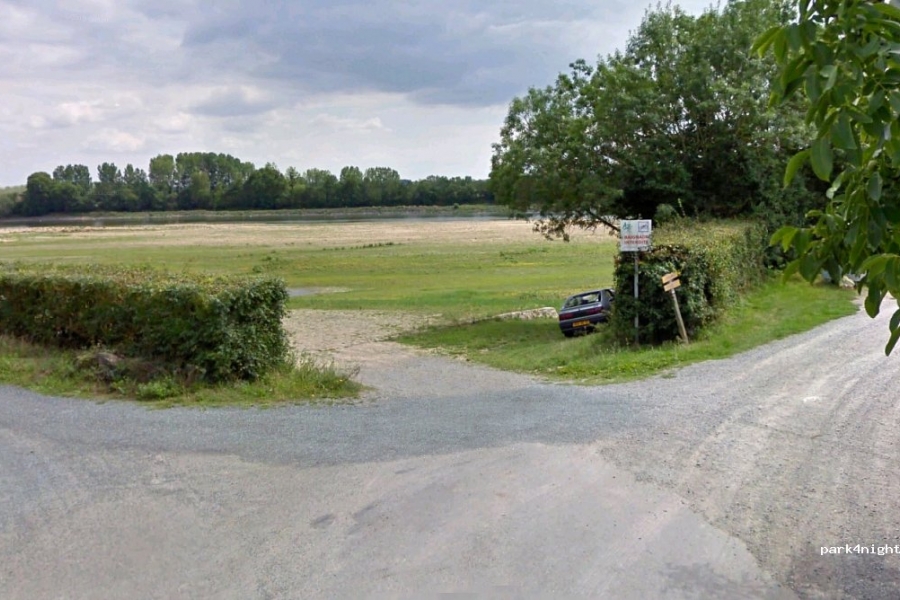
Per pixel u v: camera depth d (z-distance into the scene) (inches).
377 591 181.0
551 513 227.0
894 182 130.8
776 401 365.1
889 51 113.4
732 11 930.7
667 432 315.6
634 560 194.9
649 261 629.0
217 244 3230.8
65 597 181.3
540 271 2063.2
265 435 329.1
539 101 985.5
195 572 193.6
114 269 565.0
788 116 852.6
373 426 343.9
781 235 141.1
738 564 192.4
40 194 6653.5
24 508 241.9
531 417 353.1
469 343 870.4
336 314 1212.5
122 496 251.9
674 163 906.1
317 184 7283.5
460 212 6904.5
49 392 425.7
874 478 252.4
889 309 697.6
